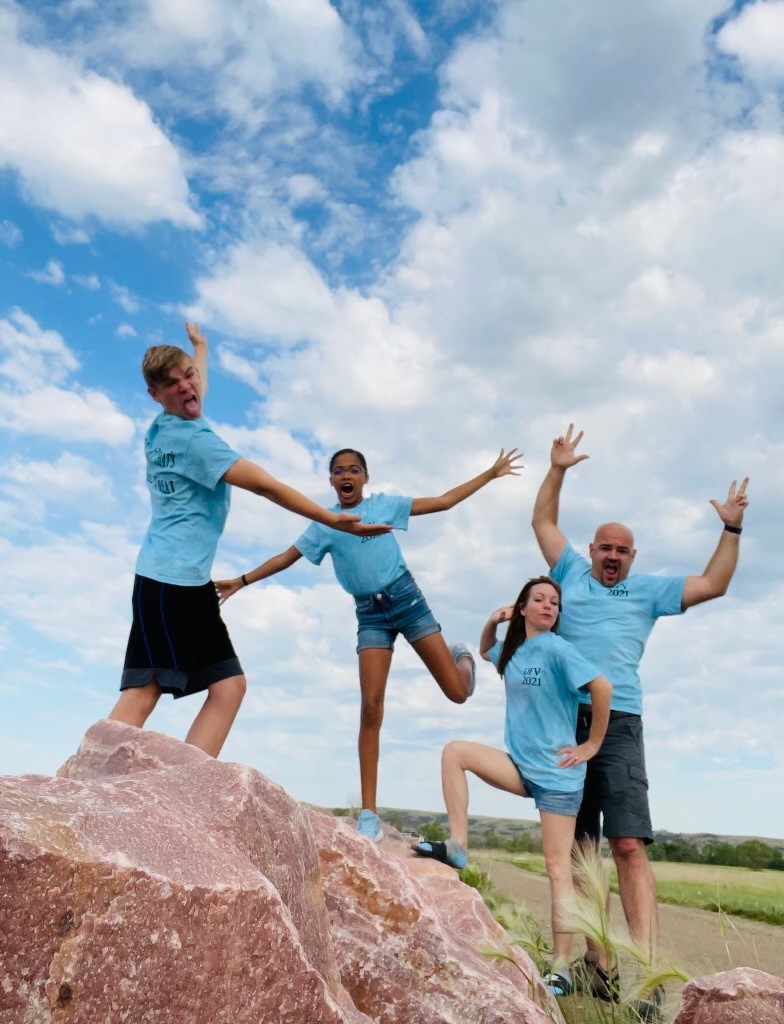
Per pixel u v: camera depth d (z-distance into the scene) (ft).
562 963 14.08
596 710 16.48
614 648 18.07
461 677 19.08
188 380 14.24
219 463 13.80
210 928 5.66
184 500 14.08
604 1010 13.12
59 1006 5.01
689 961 15.96
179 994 5.49
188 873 5.74
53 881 5.08
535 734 16.61
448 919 12.66
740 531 18.57
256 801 7.41
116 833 5.74
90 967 5.15
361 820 17.20
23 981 4.94
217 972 5.68
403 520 18.85
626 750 17.53
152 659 13.56
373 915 10.54
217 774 7.55
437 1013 10.21
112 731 10.18
